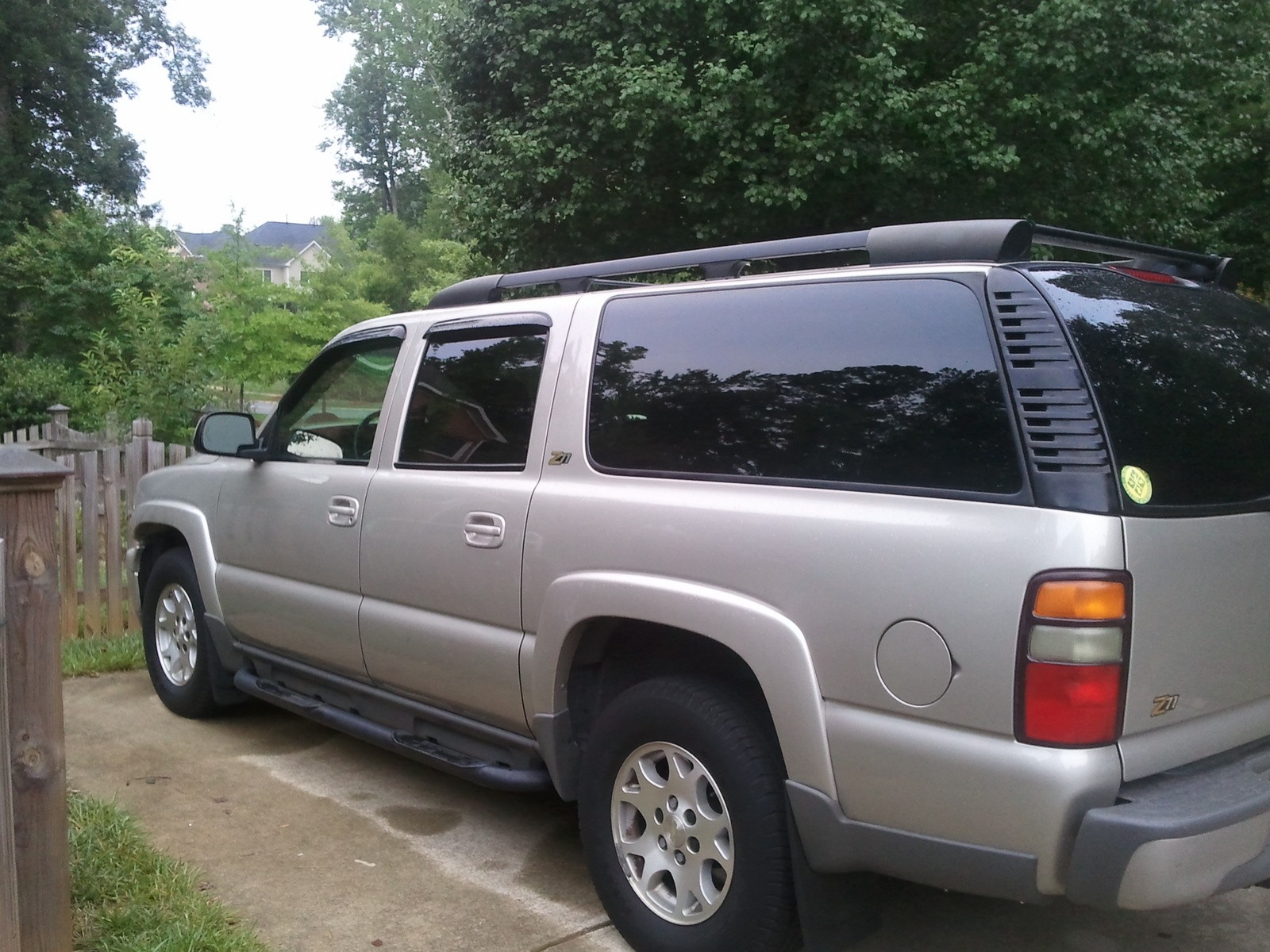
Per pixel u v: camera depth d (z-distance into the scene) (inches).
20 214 930.1
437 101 1302.9
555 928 131.9
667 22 454.0
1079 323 99.3
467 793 177.5
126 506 278.7
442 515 149.1
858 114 405.1
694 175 467.8
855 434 108.3
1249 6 526.6
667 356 129.4
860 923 110.9
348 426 176.4
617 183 481.1
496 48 512.1
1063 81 418.6
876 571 100.7
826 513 106.2
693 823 118.6
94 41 1061.1
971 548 95.3
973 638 94.1
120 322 616.7
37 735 108.3
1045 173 450.9
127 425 444.1
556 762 133.7
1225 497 103.0
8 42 955.3
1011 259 108.4
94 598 270.1
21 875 107.2
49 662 109.0
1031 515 93.4
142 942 119.7
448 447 154.3
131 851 142.9
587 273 150.4
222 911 131.0
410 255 1439.5
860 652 101.3
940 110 404.5
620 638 134.5
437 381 160.7
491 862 150.9
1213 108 555.2
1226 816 91.1
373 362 175.2
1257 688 105.0
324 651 173.2
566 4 470.3
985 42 417.1
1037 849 91.7
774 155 431.5
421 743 158.2
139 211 1119.0
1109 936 130.2
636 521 123.2
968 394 100.7
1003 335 100.3
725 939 112.9
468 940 128.5
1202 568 97.4
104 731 208.2
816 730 104.0
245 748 199.3
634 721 122.7
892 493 102.9
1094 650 89.6
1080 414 94.5
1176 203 500.1
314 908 136.1
